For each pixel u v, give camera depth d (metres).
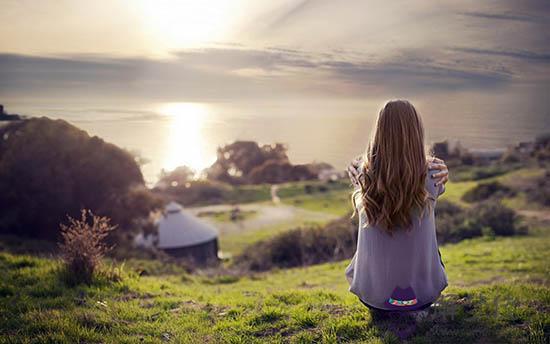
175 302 4.34
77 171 13.72
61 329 3.36
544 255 8.75
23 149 13.26
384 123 2.90
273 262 13.37
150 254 13.59
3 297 4.31
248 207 48.00
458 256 9.42
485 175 24.69
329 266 10.26
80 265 4.95
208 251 24.62
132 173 13.95
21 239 12.90
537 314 3.21
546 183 22.09
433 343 2.93
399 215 2.88
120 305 4.12
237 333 3.42
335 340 3.10
